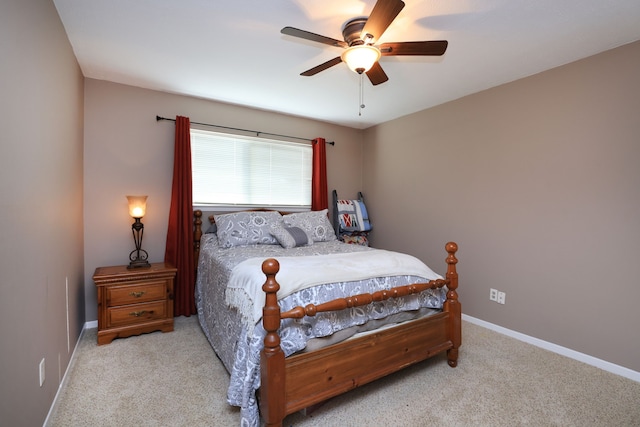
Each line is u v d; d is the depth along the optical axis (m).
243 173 3.58
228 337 1.98
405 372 2.09
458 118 3.20
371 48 1.72
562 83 2.42
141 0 1.71
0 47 1.04
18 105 1.19
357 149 4.46
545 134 2.52
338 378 1.62
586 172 2.29
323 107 3.54
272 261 1.41
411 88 2.95
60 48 1.84
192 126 3.25
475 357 2.32
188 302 3.09
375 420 1.62
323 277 1.72
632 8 1.74
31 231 1.33
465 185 3.12
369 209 4.36
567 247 2.39
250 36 2.08
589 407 1.75
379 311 1.85
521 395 1.85
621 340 2.12
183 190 3.10
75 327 2.30
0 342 1.03
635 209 2.07
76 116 2.36
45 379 1.50
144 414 1.63
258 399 1.53
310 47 2.23
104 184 2.83
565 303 2.40
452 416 1.65
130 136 2.95
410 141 3.75
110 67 2.55
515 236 2.71
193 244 3.21
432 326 2.05
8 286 1.10
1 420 1.04
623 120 2.12
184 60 2.43
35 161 1.38
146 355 2.27
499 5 1.72
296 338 1.50
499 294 2.83
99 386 1.87
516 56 2.31
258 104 3.46
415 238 3.67
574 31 1.97
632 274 2.08
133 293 2.55
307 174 4.05
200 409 1.68
